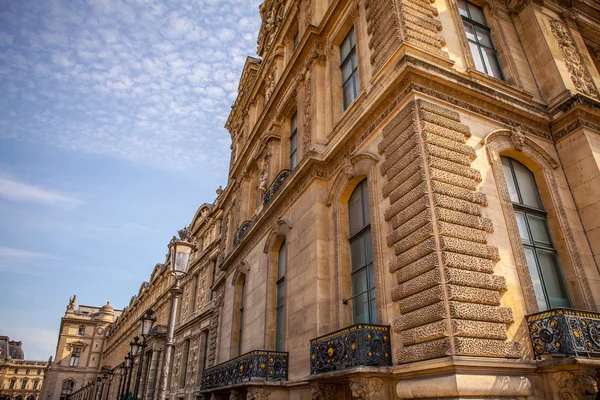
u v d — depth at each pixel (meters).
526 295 8.78
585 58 14.58
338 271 12.10
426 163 9.22
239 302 20.61
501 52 13.72
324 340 10.22
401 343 8.66
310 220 13.70
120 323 82.94
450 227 8.52
